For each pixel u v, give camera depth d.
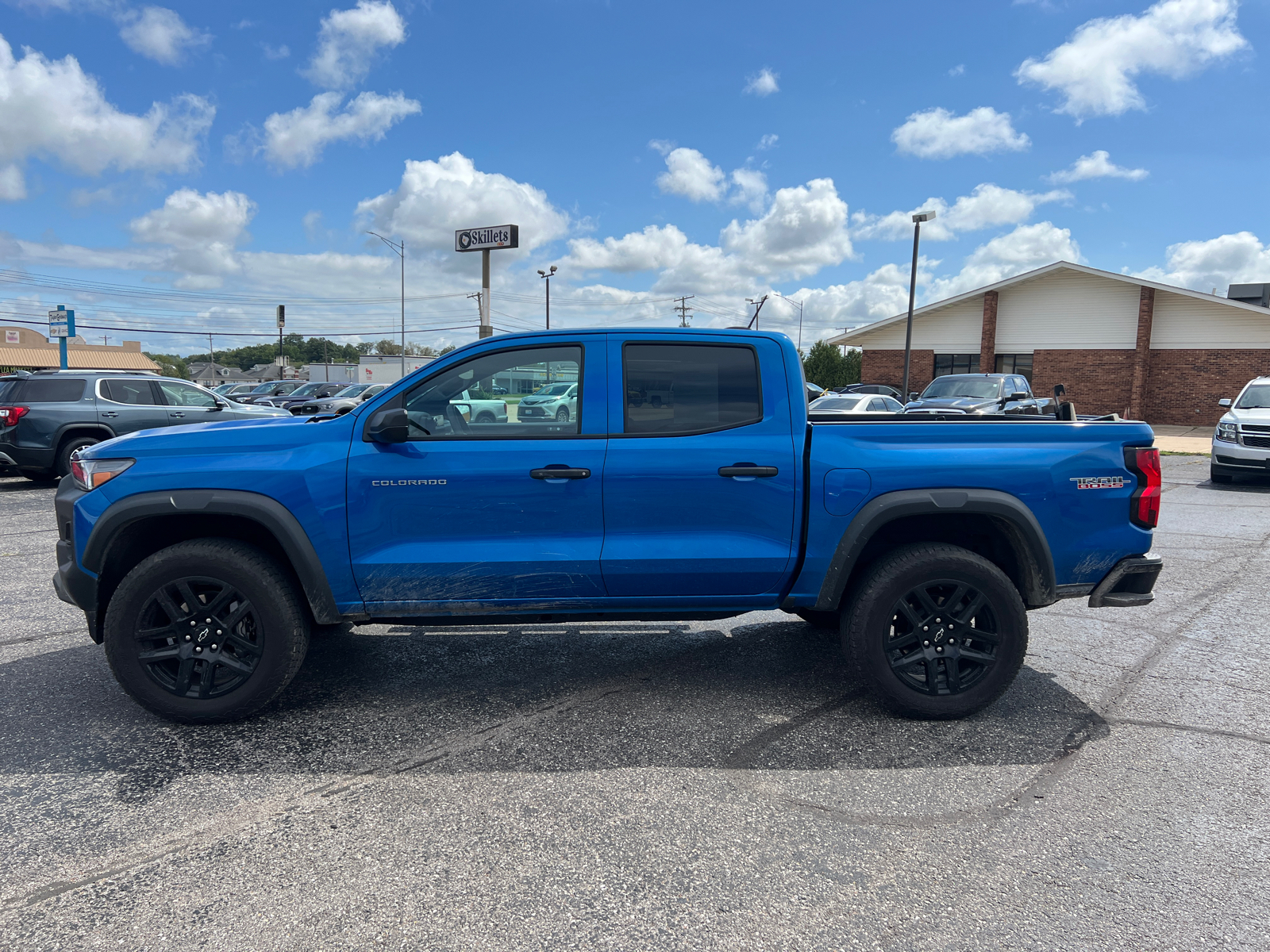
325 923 2.24
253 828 2.73
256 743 3.40
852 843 2.66
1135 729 3.56
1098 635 4.99
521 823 2.77
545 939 2.18
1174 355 28.52
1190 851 2.60
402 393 3.57
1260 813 2.84
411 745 3.39
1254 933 2.20
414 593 3.54
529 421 3.59
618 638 4.89
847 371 49.28
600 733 3.51
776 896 2.37
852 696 3.94
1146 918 2.26
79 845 2.62
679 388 3.62
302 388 31.41
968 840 2.67
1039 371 30.48
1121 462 3.64
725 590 3.67
